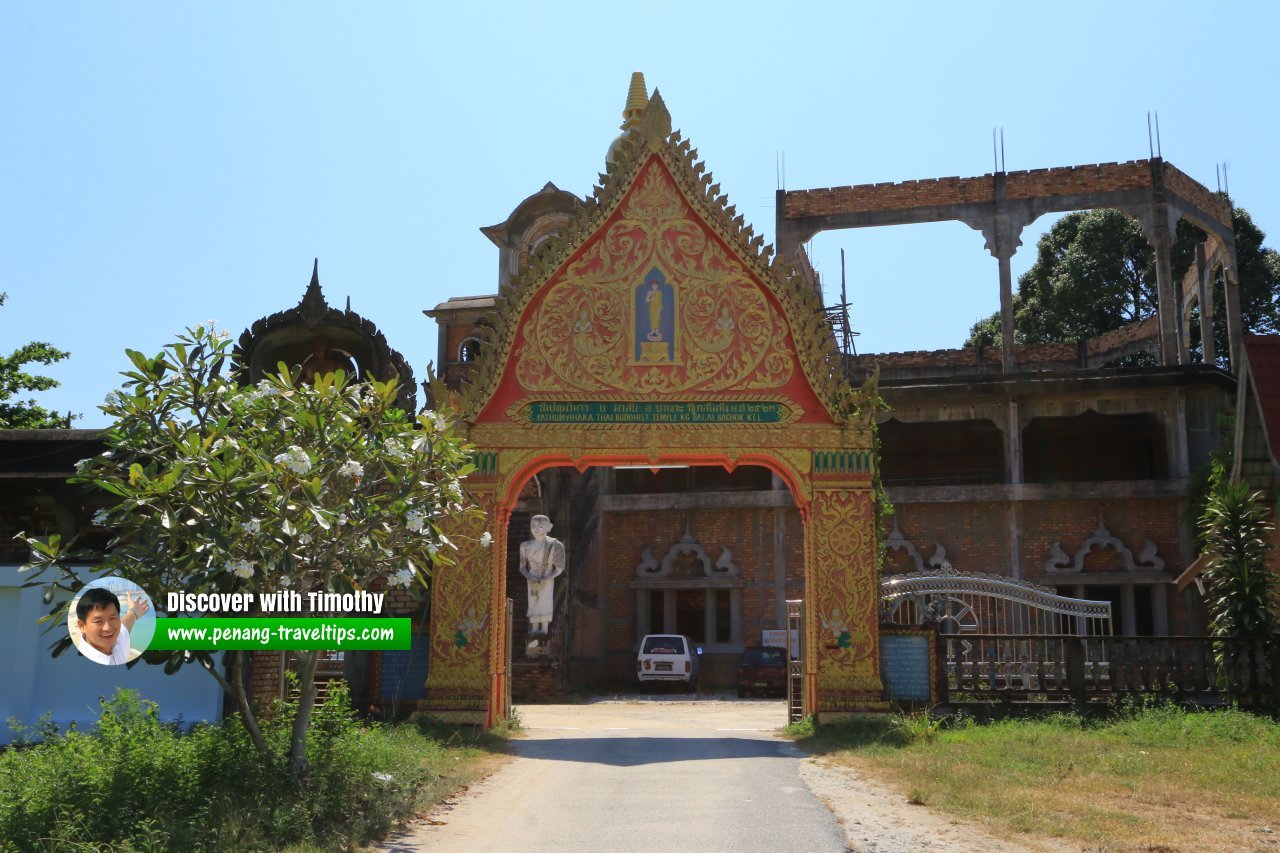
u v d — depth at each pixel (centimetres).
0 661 1516
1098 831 945
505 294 1764
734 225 1775
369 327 1725
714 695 3256
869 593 1702
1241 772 1223
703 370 1744
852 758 1404
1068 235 4931
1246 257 4528
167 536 998
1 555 1630
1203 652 1711
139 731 1104
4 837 837
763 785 1218
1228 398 3266
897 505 3359
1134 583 3177
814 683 1689
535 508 3247
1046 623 3178
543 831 984
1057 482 3288
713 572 3519
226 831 847
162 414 1074
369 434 1152
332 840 908
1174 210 3344
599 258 1772
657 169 1792
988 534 3300
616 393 1738
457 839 954
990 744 1437
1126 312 4728
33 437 1614
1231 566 1784
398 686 1712
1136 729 1529
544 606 2916
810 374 1742
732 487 3822
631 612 3566
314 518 1027
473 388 1736
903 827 976
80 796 910
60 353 3153
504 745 1572
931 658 1709
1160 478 3409
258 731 1066
